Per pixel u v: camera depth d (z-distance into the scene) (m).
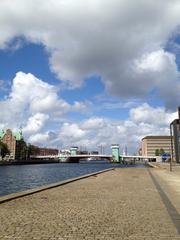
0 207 15.37
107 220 12.41
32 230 10.60
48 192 22.64
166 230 10.80
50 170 120.06
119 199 18.75
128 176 45.22
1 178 69.19
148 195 20.89
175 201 17.97
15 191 39.91
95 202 17.39
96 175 47.78
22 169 131.00
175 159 173.50
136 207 15.70
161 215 13.54
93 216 13.21
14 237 9.68
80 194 21.34
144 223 11.90
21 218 12.62
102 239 9.61
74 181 34.53
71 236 9.91
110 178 40.34
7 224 11.48
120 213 13.96
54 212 14.07
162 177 42.91
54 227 11.09
